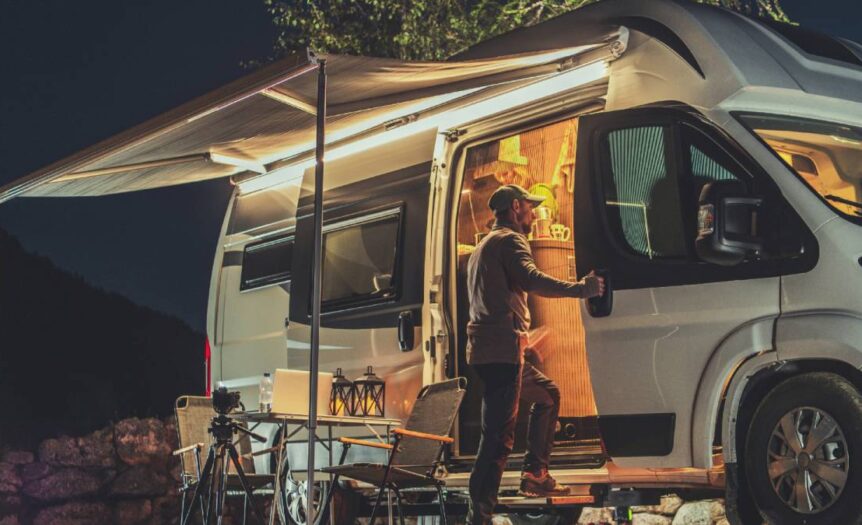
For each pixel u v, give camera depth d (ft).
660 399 17.38
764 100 17.15
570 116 20.01
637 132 18.17
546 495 19.21
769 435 16.35
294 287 25.80
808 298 15.92
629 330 17.83
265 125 22.82
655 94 18.19
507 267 19.29
